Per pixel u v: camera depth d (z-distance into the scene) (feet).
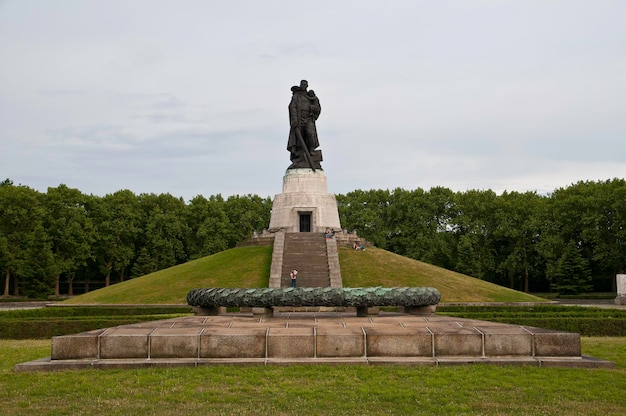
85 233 338.34
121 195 368.48
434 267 229.66
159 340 73.36
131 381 65.46
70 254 339.57
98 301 193.47
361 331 75.20
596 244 317.42
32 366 71.72
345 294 99.14
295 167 242.78
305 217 238.89
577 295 298.97
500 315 136.56
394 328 77.30
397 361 72.28
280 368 70.03
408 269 213.66
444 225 372.79
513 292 207.51
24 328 122.42
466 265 340.59
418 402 58.18
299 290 99.30
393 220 380.37
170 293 192.65
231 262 216.33
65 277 388.16
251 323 82.33
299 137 242.78
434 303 104.63
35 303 286.66
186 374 67.82
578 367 71.87
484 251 349.00
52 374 69.05
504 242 351.87
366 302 99.60
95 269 382.63
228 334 73.67
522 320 122.11
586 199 310.65
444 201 371.56
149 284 206.49
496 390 62.08
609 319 119.75
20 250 317.42
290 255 202.08
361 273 205.46
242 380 65.16
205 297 101.60
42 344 105.09
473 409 56.39
